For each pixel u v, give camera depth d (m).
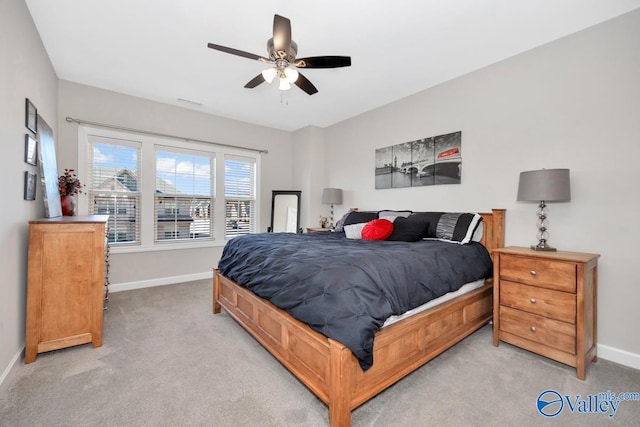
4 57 1.70
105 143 3.64
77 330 2.15
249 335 2.46
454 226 2.79
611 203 2.14
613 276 2.12
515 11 2.08
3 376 1.70
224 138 4.53
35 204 2.32
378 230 2.91
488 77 2.87
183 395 1.66
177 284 4.05
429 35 2.38
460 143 3.09
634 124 2.05
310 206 4.88
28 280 1.98
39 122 2.41
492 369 1.96
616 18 2.13
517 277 2.19
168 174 4.09
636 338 2.03
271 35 2.41
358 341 1.38
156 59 2.85
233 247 2.86
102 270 2.23
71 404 1.57
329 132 4.93
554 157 2.43
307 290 1.65
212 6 2.07
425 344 1.89
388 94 3.59
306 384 1.59
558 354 1.97
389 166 3.87
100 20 2.25
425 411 1.55
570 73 2.35
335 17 2.16
